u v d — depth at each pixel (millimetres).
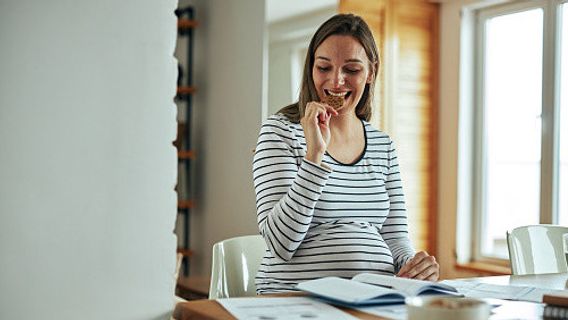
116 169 1108
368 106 1785
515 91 4340
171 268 1162
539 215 4105
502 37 4418
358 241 1479
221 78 4312
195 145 4570
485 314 816
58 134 1062
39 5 1046
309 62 1675
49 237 1059
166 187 1154
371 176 1662
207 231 4422
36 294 1052
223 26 4309
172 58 1157
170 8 1155
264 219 1445
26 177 1042
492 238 4492
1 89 1023
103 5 1093
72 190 1074
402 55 4434
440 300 851
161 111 1146
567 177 4012
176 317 1036
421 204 4551
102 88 1095
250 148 4016
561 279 1515
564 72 4039
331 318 929
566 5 4027
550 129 4047
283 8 3912
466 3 4441
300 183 1350
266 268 1496
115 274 1111
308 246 1464
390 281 1142
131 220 1123
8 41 1027
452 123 4539
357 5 4242
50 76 1057
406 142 4469
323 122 1392
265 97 3928
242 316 938
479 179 4535
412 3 4469
